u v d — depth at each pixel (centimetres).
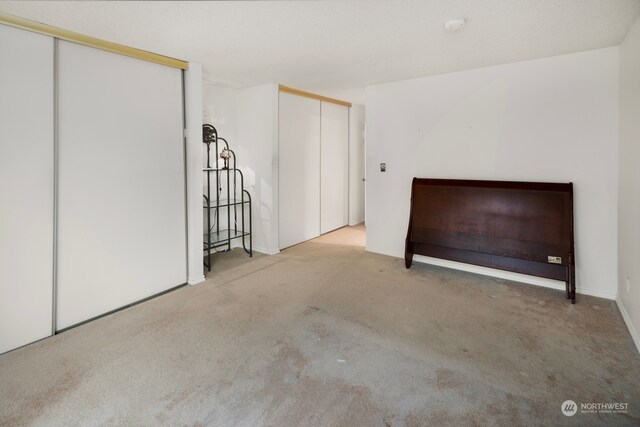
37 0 195
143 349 225
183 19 223
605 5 207
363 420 163
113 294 280
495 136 344
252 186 454
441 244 364
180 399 178
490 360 211
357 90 466
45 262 238
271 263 409
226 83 419
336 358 214
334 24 233
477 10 212
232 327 254
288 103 455
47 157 234
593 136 295
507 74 331
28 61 221
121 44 267
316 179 528
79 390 185
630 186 249
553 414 166
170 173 316
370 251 458
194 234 338
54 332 245
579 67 296
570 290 296
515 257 321
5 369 203
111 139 269
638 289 225
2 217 216
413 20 226
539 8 210
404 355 217
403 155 410
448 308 285
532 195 315
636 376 193
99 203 266
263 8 208
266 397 179
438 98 376
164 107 306
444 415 166
